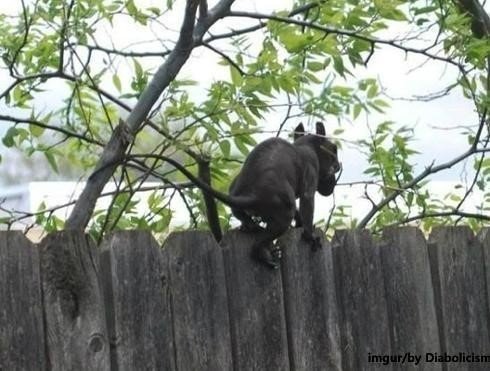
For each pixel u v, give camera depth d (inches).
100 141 281.6
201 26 272.5
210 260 234.4
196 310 231.5
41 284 211.3
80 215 243.1
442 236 269.1
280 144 261.3
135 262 223.8
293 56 280.5
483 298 273.3
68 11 269.0
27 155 284.8
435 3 302.5
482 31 323.6
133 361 221.9
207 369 231.9
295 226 265.1
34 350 209.6
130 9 276.2
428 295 265.3
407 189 305.3
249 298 239.8
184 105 268.8
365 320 256.1
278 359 242.5
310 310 248.5
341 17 286.2
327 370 249.4
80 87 281.9
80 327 214.7
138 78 279.3
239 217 252.2
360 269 256.5
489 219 308.7
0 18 277.6
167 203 282.5
